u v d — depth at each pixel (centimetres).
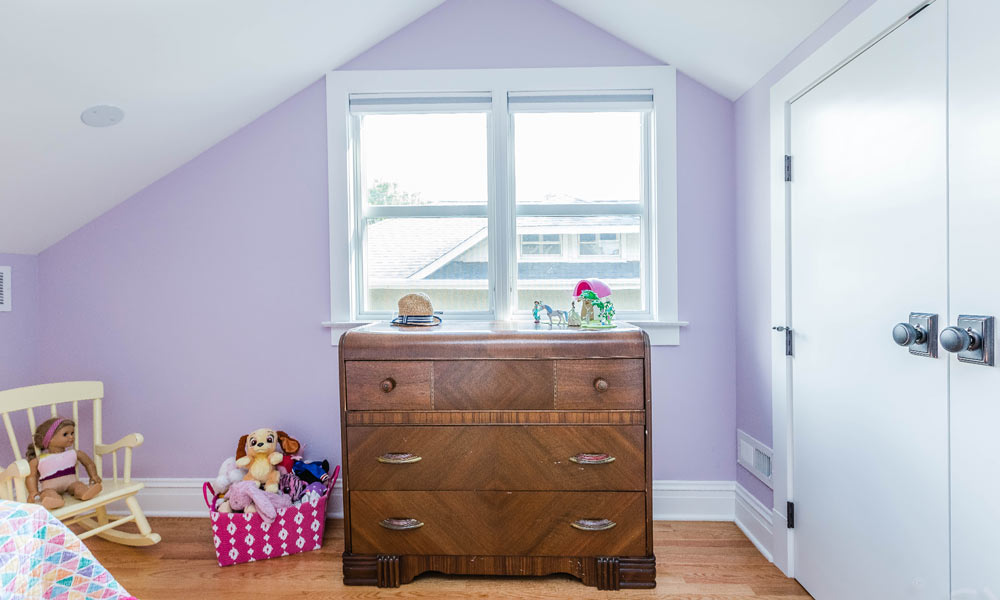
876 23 143
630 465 192
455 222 259
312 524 220
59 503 192
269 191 251
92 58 174
